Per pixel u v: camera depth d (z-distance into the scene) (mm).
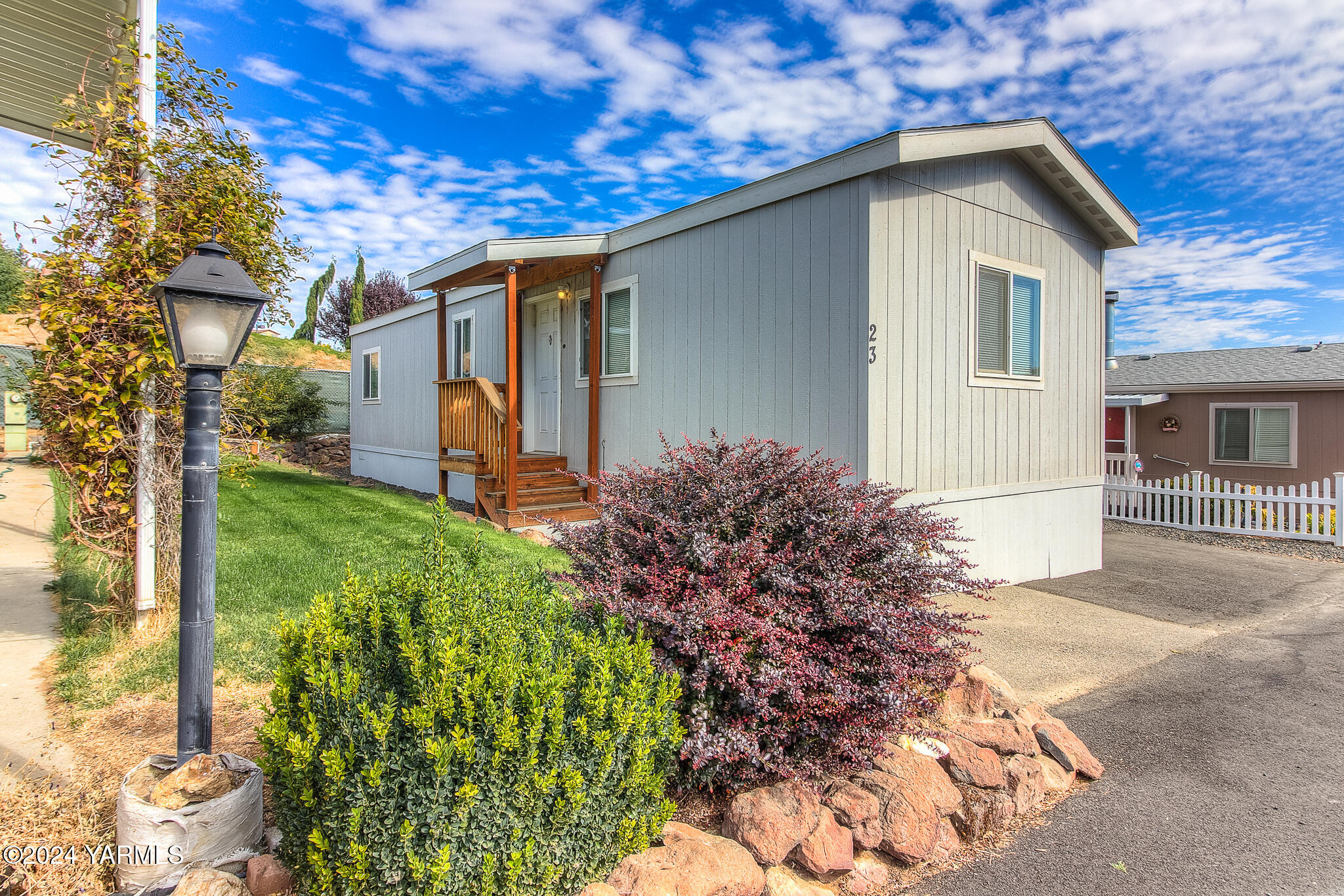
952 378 6613
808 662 2865
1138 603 6812
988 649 5305
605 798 2209
